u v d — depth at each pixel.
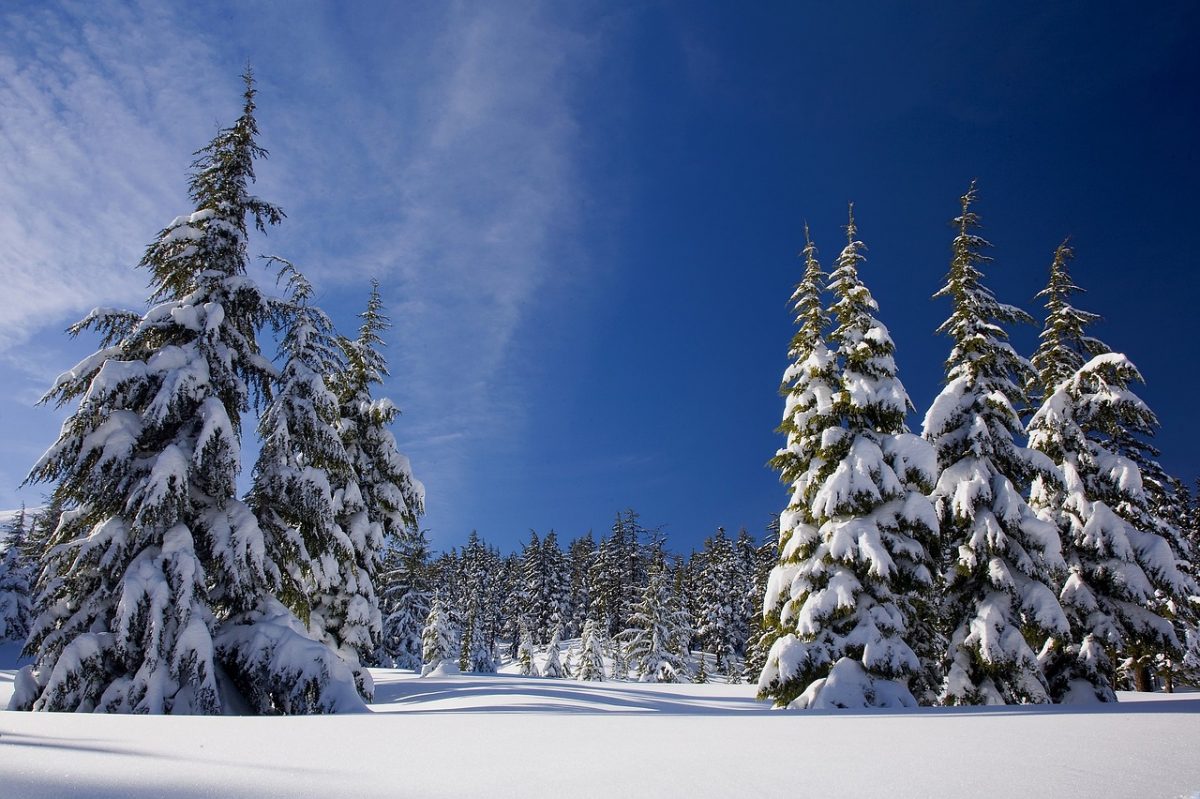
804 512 17.39
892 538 15.72
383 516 22.41
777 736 5.25
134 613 11.37
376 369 24.11
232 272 15.12
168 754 4.32
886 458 16.61
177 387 12.73
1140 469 21.91
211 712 11.22
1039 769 3.70
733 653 67.25
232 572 12.68
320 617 19.80
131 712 10.95
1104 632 17.89
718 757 4.30
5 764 3.59
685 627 58.28
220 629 12.89
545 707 10.73
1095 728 5.27
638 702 13.77
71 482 12.59
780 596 16.91
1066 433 20.11
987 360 18.39
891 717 7.04
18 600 46.09
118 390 12.73
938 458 18.41
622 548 81.38
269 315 15.16
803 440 18.16
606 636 71.38
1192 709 7.11
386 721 6.75
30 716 6.91
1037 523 16.48
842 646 14.88
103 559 11.79
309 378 15.20
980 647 15.66
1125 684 25.67
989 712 7.76
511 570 88.88
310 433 15.18
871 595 15.45
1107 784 3.29
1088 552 18.91
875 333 17.36
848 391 17.34
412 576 43.03
